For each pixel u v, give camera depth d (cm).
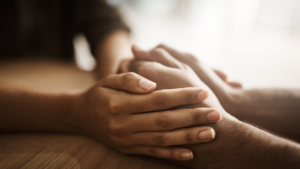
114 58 50
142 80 28
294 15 112
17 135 33
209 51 128
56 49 89
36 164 28
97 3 69
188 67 33
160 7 134
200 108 27
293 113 34
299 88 36
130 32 69
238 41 121
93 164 28
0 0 79
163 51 35
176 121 27
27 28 86
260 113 34
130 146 30
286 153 25
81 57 138
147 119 28
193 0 125
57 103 34
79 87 50
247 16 116
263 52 120
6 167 28
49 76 60
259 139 26
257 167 26
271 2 113
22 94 35
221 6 119
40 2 82
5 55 86
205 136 26
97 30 63
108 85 31
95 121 31
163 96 28
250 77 117
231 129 27
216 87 34
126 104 28
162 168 28
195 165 28
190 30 130
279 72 116
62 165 28
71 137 33
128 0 135
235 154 26
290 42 116
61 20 83
